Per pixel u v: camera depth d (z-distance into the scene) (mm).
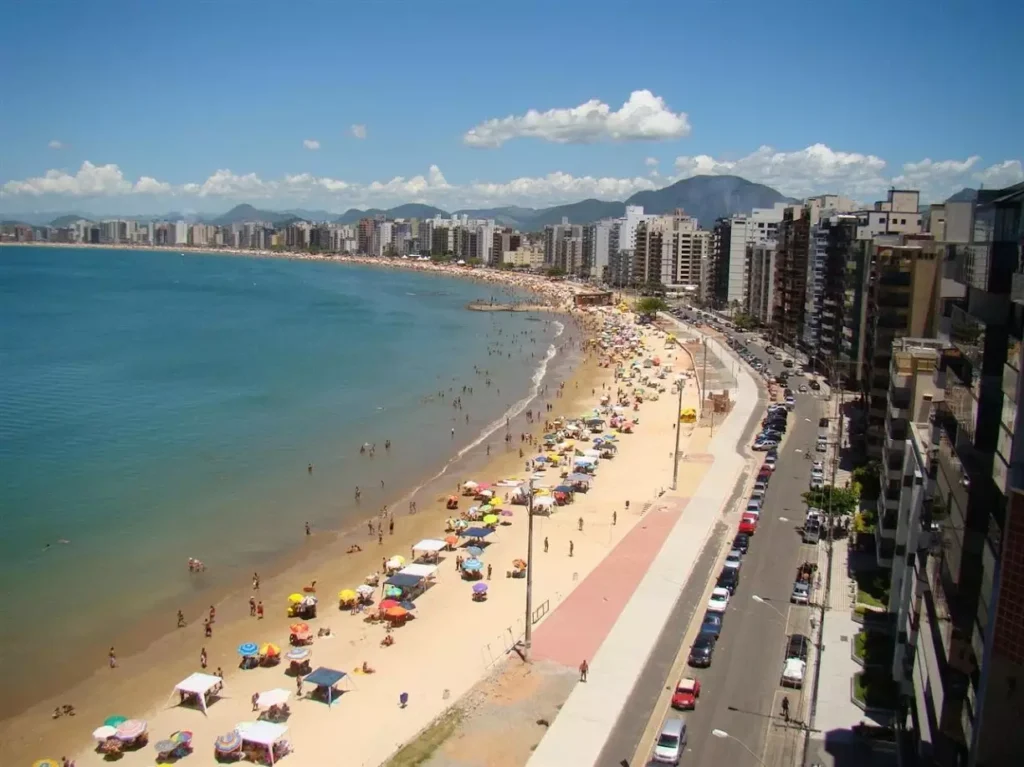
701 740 58969
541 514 109562
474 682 69500
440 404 179875
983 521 39562
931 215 150875
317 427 156875
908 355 81562
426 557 96438
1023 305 35625
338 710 66500
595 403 183250
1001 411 38531
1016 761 35250
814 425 151000
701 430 151750
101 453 135000
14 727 64938
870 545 92312
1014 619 34656
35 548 97562
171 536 103000
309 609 83375
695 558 92125
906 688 57500
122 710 67500
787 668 66188
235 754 60844
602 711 63094
